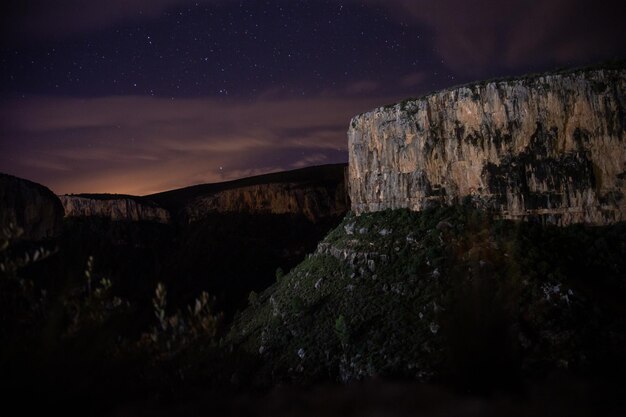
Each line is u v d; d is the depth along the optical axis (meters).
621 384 17.69
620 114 52.16
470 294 10.27
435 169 63.38
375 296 52.47
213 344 9.02
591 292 42.72
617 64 53.94
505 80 59.03
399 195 67.19
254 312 70.44
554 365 34.25
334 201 153.25
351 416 9.48
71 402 7.31
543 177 55.06
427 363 37.38
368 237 64.25
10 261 7.56
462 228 55.72
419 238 58.03
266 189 156.00
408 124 66.19
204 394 8.62
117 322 8.22
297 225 147.38
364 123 73.50
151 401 8.06
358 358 43.12
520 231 52.53
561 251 49.44
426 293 48.53
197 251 136.50
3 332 7.15
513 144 57.12
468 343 9.97
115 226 147.62
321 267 65.81
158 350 8.50
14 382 6.82
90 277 8.13
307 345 49.78
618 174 51.84
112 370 7.89
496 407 9.25
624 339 36.62
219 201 158.75
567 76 54.91
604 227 51.56
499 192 57.12
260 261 132.38
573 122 54.22
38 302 7.55
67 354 7.39
